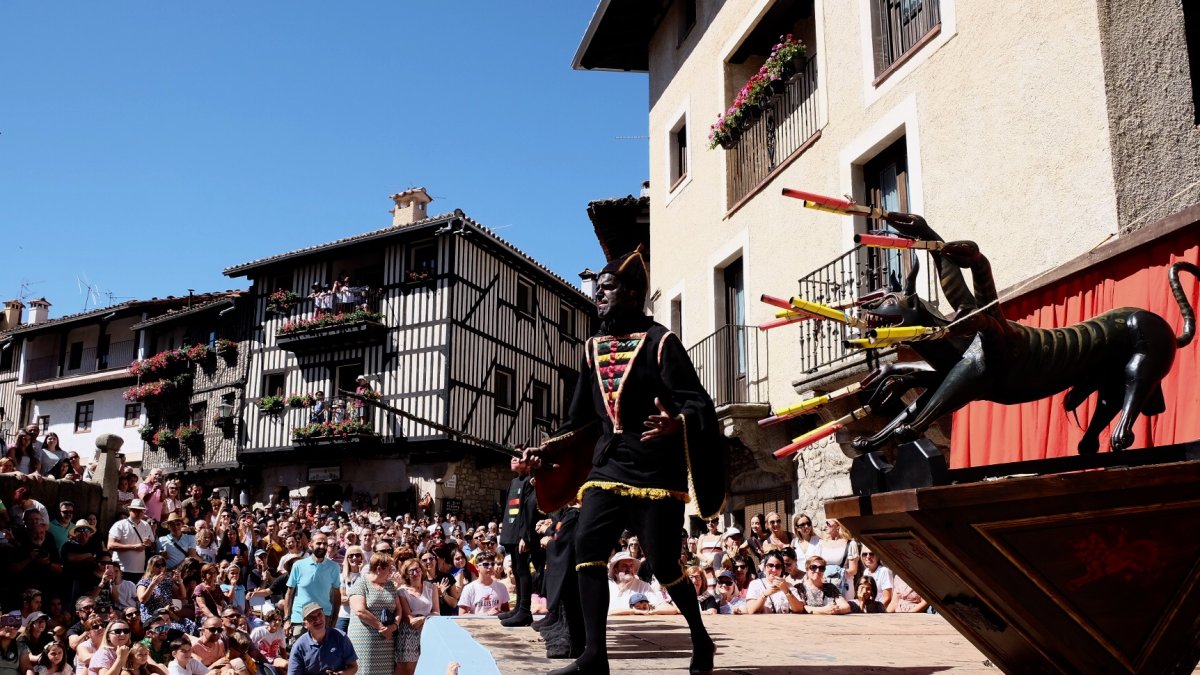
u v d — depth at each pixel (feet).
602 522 10.34
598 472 10.71
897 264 33.01
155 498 43.55
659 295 53.01
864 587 27.55
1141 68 23.76
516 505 18.72
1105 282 23.24
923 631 16.53
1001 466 9.72
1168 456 8.76
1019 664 8.46
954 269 9.78
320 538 32.76
